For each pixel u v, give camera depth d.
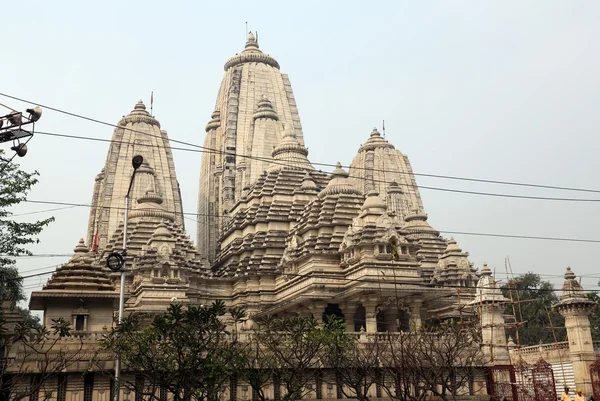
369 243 80.19
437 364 52.44
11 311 62.62
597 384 63.09
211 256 133.12
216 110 150.00
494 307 70.81
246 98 144.25
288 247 93.56
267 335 46.59
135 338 41.88
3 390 43.97
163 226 93.38
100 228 117.69
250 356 47.88
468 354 59.16
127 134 128.38
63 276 68.50
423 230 114.88
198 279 98.81
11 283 58.38
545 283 143.75
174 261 88.75
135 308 83.12
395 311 83.75
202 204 143.50
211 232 135.38
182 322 41.72
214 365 40.72
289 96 150.50
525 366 63.72
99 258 99.25
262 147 132.62
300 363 46.09
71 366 50.22
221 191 135.38
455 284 98.44
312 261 85.50
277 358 47.62
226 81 149.75
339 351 47.81
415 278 80.25
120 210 119.75
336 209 90.88
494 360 64.81
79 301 66.06
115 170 124.06
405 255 80.94
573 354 67.12
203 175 145.88
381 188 137.75
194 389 42.16
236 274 101.69
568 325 68.19
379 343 55.78
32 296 64.69
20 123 39.19
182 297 86.94
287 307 87.69
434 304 90.44
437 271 101.31
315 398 55.72
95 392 50.84
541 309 130.50
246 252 104.12
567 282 69.00
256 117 136.38
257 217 106.62
